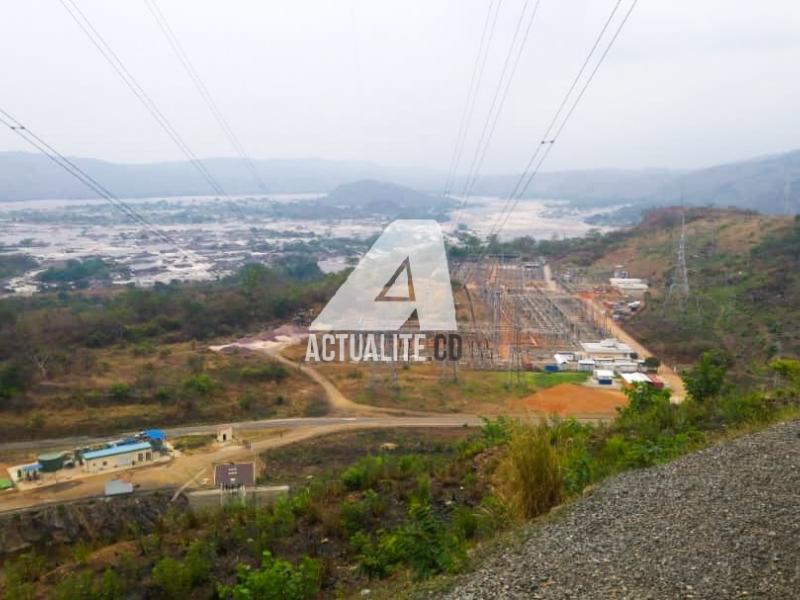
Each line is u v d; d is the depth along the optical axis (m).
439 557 6.43
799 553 5.24
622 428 12.12
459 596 5.31
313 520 10.19
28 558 11.87
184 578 8.44
